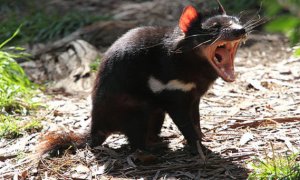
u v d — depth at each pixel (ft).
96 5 51.29
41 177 20.63
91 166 21.43
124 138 24.66
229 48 21.61
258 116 25.54
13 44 43.98
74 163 21.74
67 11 50.47
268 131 23.41
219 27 21.18
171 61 21.43
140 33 22.59
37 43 43.80
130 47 22.22
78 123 26.58
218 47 21.88
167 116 26.73
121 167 21.18
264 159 20.29
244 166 20.11
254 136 22.91
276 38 39.83
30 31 45.83
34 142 24.25
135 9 48.49
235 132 23.82
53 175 20.80
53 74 36.50
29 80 34.50
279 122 24.34
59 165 21.54
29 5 52.95
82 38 42.37
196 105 22.94
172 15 46.37
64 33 44.86
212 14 22.30
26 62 39.29
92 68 35.06
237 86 31.14
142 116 22.45
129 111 22.45
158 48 21.81
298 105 26.78
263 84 31.14
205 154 21.70
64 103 29.73
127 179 19.94
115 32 42.78
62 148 22.91
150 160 21.36
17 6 53.36
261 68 34.01
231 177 19.34
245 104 27.66
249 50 38.34
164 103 22.18
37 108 28.94
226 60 21.75
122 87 22.20
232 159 20.79
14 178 20.57
